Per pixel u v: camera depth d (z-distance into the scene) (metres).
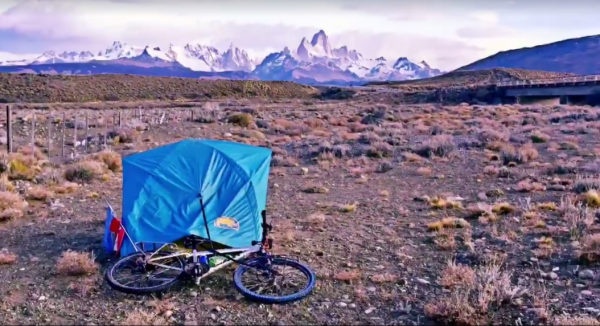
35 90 92.00
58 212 11.77
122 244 8.23
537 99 79.88
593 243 8.61
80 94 94.81
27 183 14.80
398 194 14.43
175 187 8.42
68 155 22.11
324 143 23.53
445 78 181.00
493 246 9.15
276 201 13.44
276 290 7.05
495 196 13.78
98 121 35.34
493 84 89.31
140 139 27.34
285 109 58.44
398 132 31.45
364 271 8.01
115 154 19.69
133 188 8.54
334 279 7.62
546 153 22.14
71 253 8.14
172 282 7.05
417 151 22.73
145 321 6.11
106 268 7.96
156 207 8.21
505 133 28.19
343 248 9.19
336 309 6.62
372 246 9.32
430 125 36.72
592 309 6.48
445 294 7.07
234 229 8.09
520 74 172.75
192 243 7.60
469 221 11.08
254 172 8.88
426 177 17.19
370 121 40.12
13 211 11.18
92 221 10.95
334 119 40.84
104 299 6.83
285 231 10.26
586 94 71.31
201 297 6.87
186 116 39.53
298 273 7.46
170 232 7.79
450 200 12.80
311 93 115.06
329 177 17.48
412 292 7.18
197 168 8.70
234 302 6.75
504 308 6.54
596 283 7.34
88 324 6.11
